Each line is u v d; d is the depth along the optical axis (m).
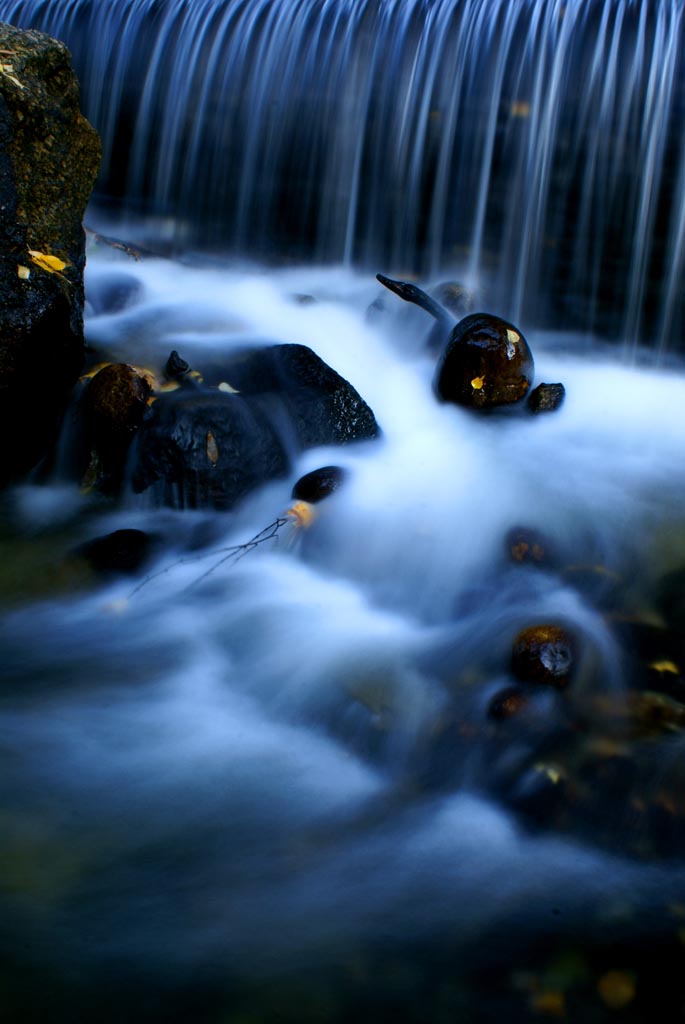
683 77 7.46
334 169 9.05
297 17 9.06
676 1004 2.61
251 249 9.59
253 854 3.11
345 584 4.72
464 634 4.22
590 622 4.22
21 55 5.21
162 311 7.18
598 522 5.13
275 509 5.15
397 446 5.78
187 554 4.86
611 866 3.09
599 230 8.02
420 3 8.60
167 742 3.63
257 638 4.26
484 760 3.48
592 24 7.82
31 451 5.55
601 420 6.52
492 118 8.27
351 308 7.77
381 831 3.23
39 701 3.82
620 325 8.08
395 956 2.75
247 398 5.49
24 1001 2.55
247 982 2.64
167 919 2.84
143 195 10.02
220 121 9.48
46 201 5.38
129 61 9.91
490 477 5.52
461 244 8.66
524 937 2.82
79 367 5.72
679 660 4.05
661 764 3.40
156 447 5.14
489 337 6.24
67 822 3.19
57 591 4.56
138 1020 2.52
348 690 3.87
